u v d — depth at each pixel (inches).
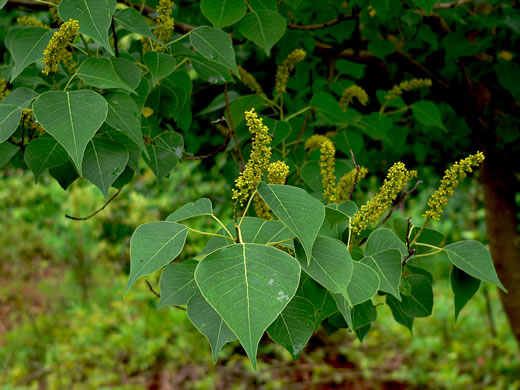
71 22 25.7
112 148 27.0
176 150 31.9
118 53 29.1
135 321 118.3
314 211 23.5
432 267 133.2
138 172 27.8
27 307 131.0
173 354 109.3
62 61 29.1
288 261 22.4
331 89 47.9
